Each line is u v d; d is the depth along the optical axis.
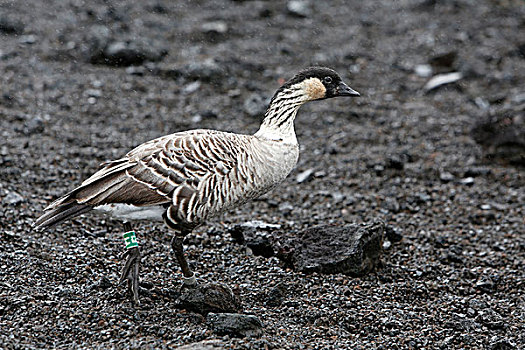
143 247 10.95
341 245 10.56
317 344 8.62
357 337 9.04
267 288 9.92
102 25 21.14
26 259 10.13
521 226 13.01
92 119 16.30
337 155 15.96
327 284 10.17
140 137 15.69
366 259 10.64
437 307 10.06
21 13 21.45
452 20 23.86
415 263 11.34
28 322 8.67
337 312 9.48
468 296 10.56
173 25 21.97
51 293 9.34
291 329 8.96
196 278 10.13
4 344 8.16
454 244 12.16
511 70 20.39
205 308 8.95
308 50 21.41
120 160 8.96
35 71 18.28
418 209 13.59
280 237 10.97
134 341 8.32
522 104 16.62
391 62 21.06
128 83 18.33
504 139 15.80
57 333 8.51
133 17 22.11
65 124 15.84
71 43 19.91
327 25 23.39
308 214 13.05
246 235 11.27
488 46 21.83
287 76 19.58
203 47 20.83
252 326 8.58
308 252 10.58
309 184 14.52
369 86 19.69
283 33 22.45
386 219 13.04
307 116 17.97
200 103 17.77
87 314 8.86
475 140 16.58
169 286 9.80
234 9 23.83
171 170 8.71
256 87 18.77
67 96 17.22
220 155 8.94
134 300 9.05
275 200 13.57
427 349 8.95
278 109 9.95
